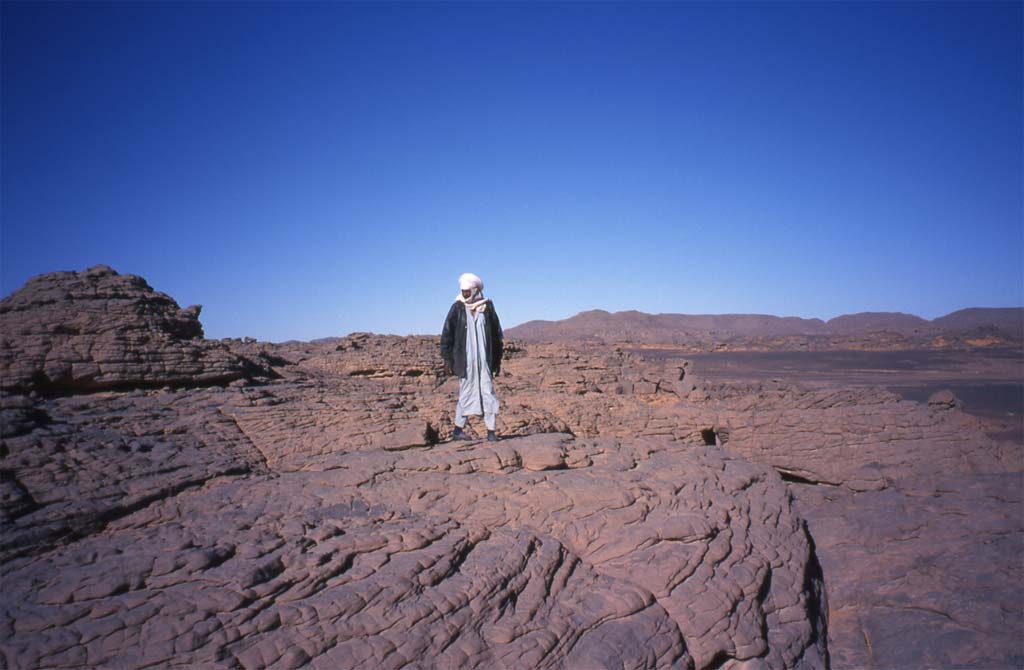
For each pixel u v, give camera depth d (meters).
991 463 12.55
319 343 25.06
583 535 7.60
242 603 5.21
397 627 5.45
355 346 23.92
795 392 16.48
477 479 8.29
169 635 4.79
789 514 9.80
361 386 16.58
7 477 6.96
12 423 8.02
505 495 7.98
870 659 7.99
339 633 5.24
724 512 8.68
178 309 13.98
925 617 8.42
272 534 6.38
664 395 19.77
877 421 13.64
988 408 36.44
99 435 8.62
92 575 5.28
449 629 5.62
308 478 8.25
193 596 5.16
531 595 6.43
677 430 15.55
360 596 5.57
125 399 10.72
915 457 12.95
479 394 9.76
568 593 6.73
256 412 10.78
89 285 12.83
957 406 14.75
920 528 10.42
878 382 60.59
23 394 10.15
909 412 13.78
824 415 14.15
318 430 10.59
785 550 8.73
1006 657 7.42
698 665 6.55
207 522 6.64
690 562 7.42
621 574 7.16
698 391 19.25
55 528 6.23
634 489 8.48
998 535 9.88
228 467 8.49
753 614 7.24
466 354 9.72
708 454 10.95
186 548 5.91
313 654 5.04
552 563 6.91
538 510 7.83
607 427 16.02
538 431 14.02
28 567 5.56
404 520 7.09
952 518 10.52
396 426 10.99
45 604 4.95
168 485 7.60
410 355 22.36
